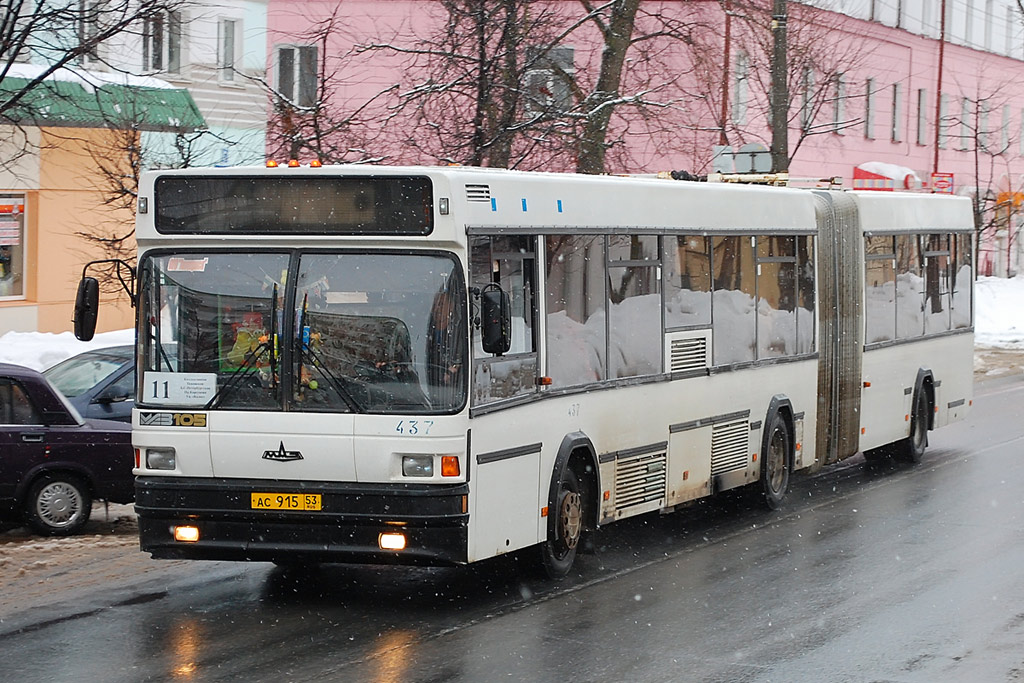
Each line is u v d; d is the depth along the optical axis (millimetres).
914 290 24172
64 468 16500
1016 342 50562
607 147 26828
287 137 25578
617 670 10797
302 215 12633
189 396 12656
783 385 19594
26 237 34344
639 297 15922
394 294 12445
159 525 12672
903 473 22984
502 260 13133
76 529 16609
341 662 10930
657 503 16359
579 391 14547
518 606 13156
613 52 29125
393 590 13820
